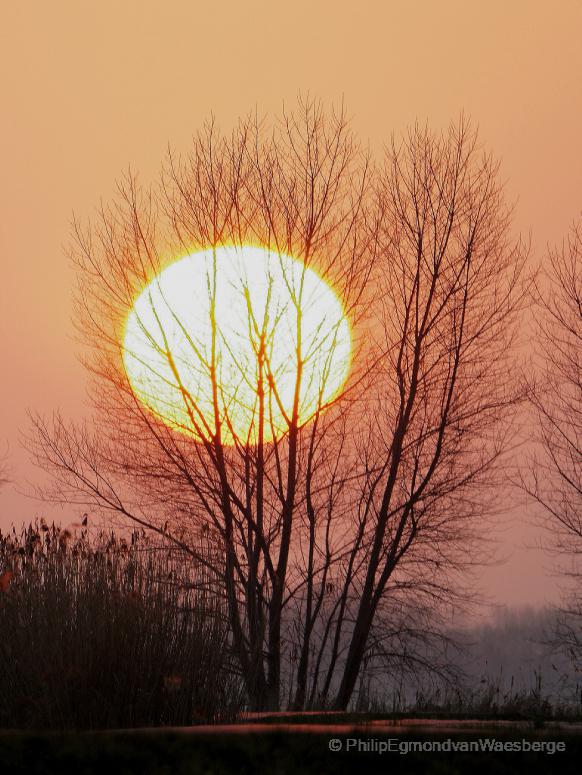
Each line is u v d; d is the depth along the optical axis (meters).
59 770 22.75
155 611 39.56
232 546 65.50
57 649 37.78
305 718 40.75
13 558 41.16
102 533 44.28
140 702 37.84
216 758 23.91
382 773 23.38
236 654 50.31
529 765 24.53
